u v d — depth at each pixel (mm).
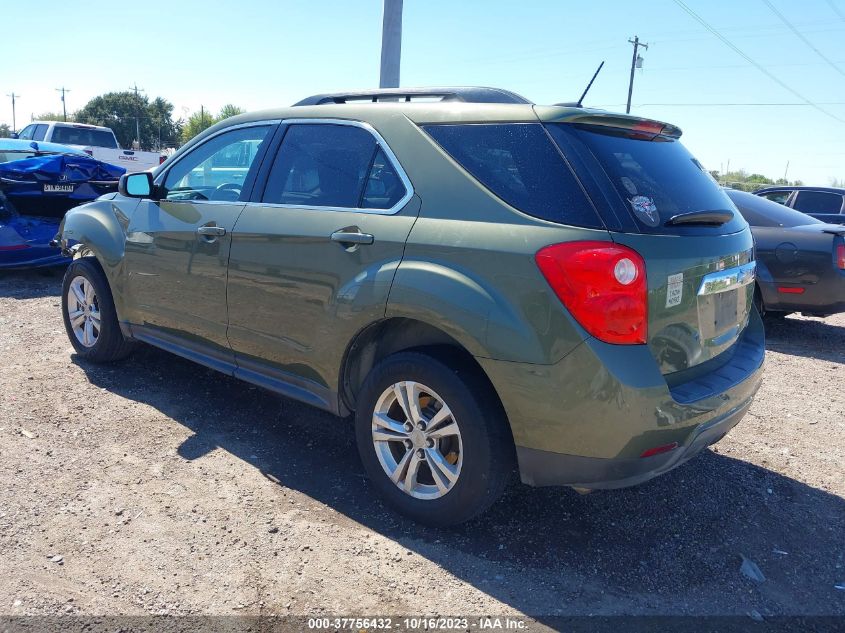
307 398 3537
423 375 2967
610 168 2795
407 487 3117
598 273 2566
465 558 2914
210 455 3740
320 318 3332
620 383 2562
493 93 3381
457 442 2982
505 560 2914
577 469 2717
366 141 3381
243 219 3736
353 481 3533
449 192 2996
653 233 2729
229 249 3770
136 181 4340
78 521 3045
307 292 3377
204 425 4121
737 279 3217
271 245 3549
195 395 4570
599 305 2570
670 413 2658
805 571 2951
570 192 2725
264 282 3586
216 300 3885
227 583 2689
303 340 3445
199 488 3385
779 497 3574
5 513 3068
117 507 3172
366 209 3250
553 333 2621
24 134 19703
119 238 4570
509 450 2904
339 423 4254
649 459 2688
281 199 3654
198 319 4035
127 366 5039
